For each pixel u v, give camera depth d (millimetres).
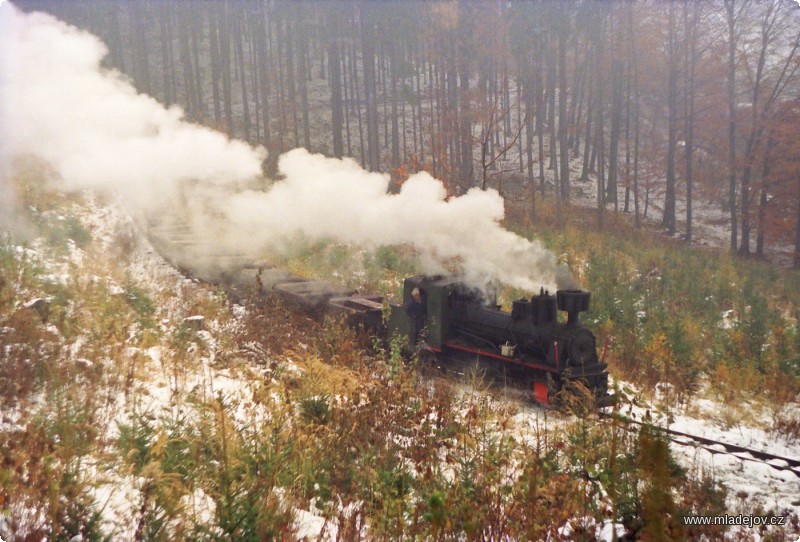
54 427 5844
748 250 28672
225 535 4527
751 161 29250
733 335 13242
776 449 8500
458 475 6055
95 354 7805
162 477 4941
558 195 27344
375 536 4953
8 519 4352
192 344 9953
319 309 13062
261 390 7324
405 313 11367
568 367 9195
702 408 10102
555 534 5176
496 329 10266
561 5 31891
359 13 38500
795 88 35500
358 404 7566
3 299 8742
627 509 5812
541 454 7066
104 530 4492
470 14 32344
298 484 5730
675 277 19188
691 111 31062
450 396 8836
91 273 12594
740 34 31000
